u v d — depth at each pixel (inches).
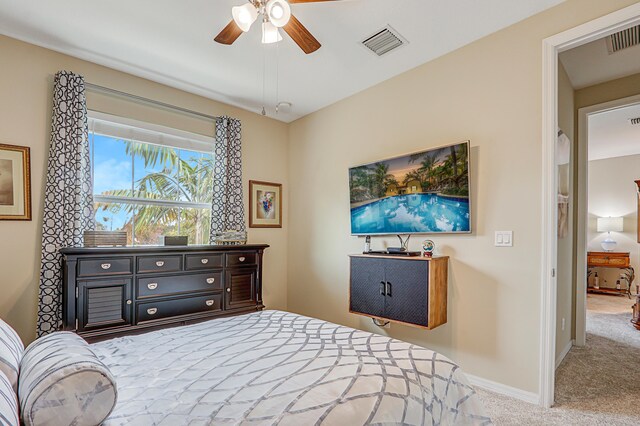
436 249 111.7
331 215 151.5
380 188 127.3
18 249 100.3
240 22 71.8
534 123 90.9
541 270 88.4
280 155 172.9
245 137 158.9
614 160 256.4
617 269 250.5
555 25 87.6
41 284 99.6
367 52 109.8
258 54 111.1
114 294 102.0
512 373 92.7
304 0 70.8
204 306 122.1
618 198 253.4
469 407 54.3
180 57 113.0
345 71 122.5
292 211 172.1
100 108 117.7
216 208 142.3
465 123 105.3
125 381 47.6
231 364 52.3
